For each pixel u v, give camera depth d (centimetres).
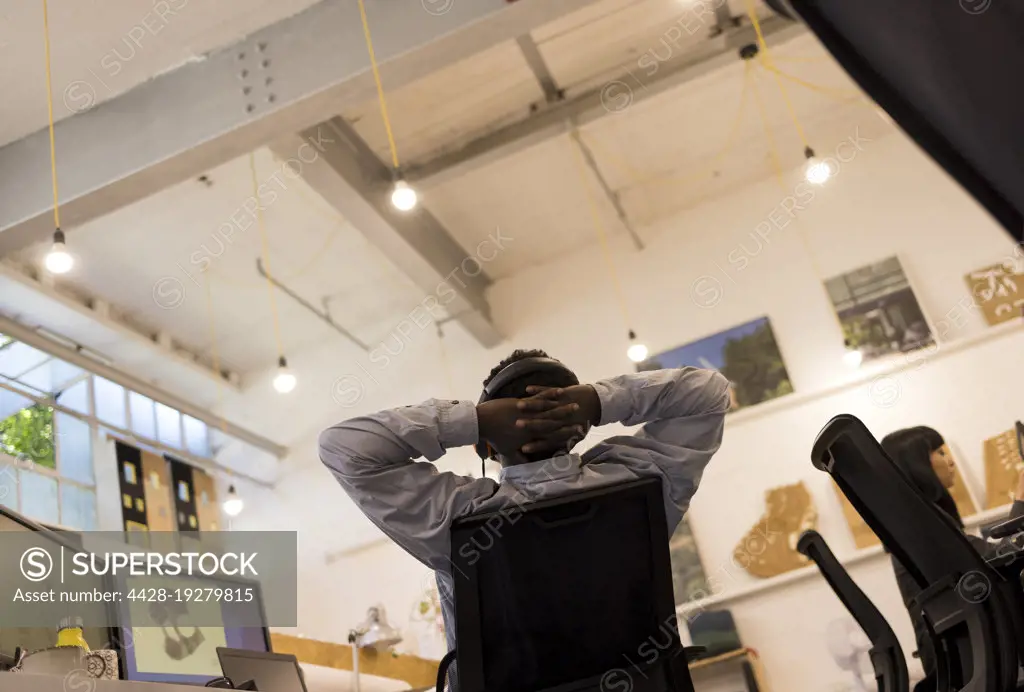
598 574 162
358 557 746
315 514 768
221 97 484
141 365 732
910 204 690
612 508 164
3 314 630
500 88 611
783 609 621
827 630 608
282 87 472
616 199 710
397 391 776
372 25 465
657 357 717
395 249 654
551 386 181
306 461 782
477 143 640
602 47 600
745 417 674
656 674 160
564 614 161
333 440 174
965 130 56
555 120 626
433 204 691
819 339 681
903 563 217
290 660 370
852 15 59
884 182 701
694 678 605
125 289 680
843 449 211
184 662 321
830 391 661
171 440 762
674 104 661
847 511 631
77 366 683
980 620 189
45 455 645
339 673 507
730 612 629
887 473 200
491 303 778
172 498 734
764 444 666
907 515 203
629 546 163
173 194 605
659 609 162
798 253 710
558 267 770
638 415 180
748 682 591
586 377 732
